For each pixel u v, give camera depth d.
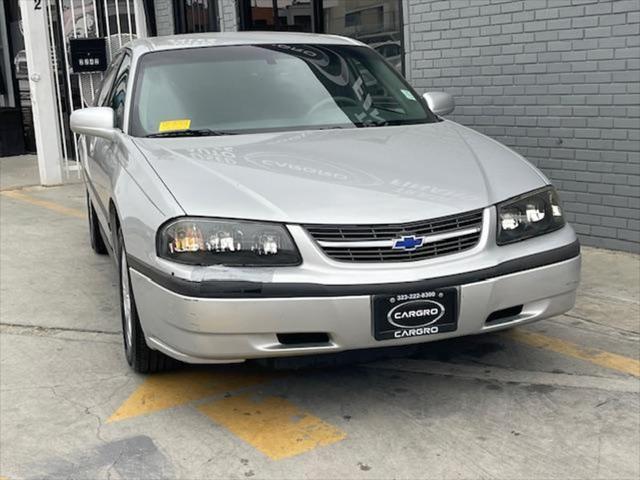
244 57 4.78
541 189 3.72
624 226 5.99
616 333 4.53
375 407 3.69
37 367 4.29
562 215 3.79
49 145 10.34
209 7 10.45
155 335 3.53
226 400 3.81
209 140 4.09
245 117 4.38
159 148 3.98
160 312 3.40
